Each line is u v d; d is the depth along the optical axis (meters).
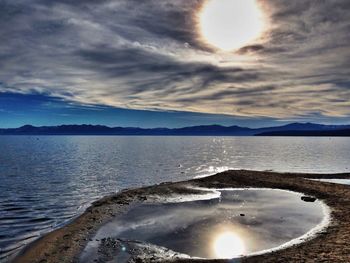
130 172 69.38
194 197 37.47
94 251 19.53
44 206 33.94
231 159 108.88
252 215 28.05
